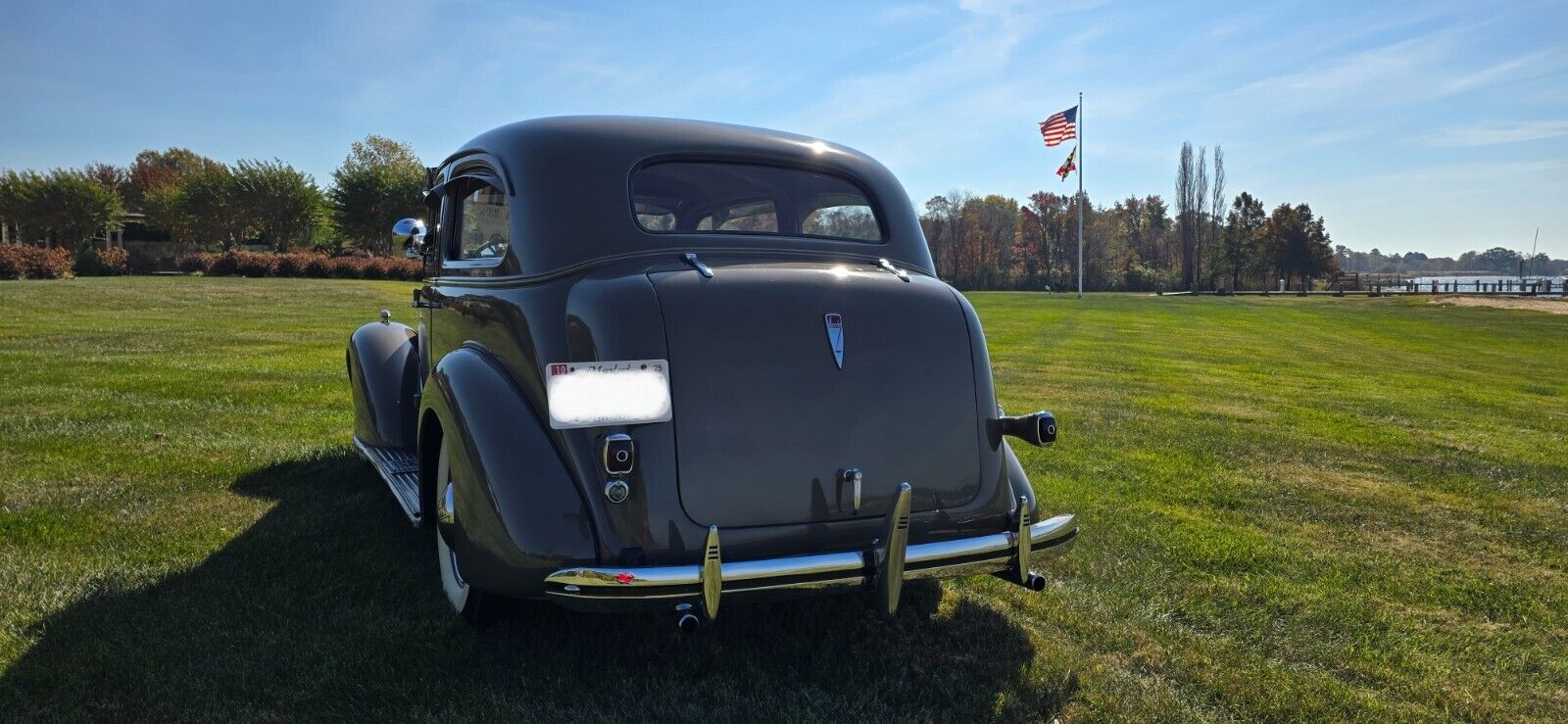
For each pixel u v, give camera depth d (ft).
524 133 11.54
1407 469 22.38
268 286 89.97
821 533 9.45
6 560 12.98
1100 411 30.14
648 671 10.25
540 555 8.90
